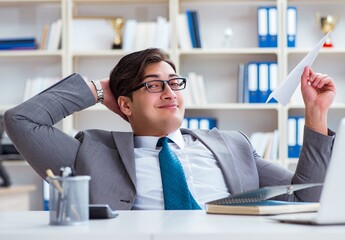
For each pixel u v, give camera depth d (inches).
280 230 41.8
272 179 87.1
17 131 82.4
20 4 200.4
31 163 83.7
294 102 183.6
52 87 87.7
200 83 187.6
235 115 195.2
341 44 193.6
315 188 78.7
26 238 41.5
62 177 47.9
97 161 81.9
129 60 88.7
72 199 47.8
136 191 80.5
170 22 187.5
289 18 185.8
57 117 85.7
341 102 193.6
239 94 187.0
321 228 43.8
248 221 50.3
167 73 87.9
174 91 87.8
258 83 185.3
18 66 201.8
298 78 77.5
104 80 91.1
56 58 200.8
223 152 86.8
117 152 83.7
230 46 195.0
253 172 86.9
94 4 198.2
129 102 89.4
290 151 183.3
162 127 87.0
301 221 47.4
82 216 48.1
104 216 53.2
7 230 44.0
